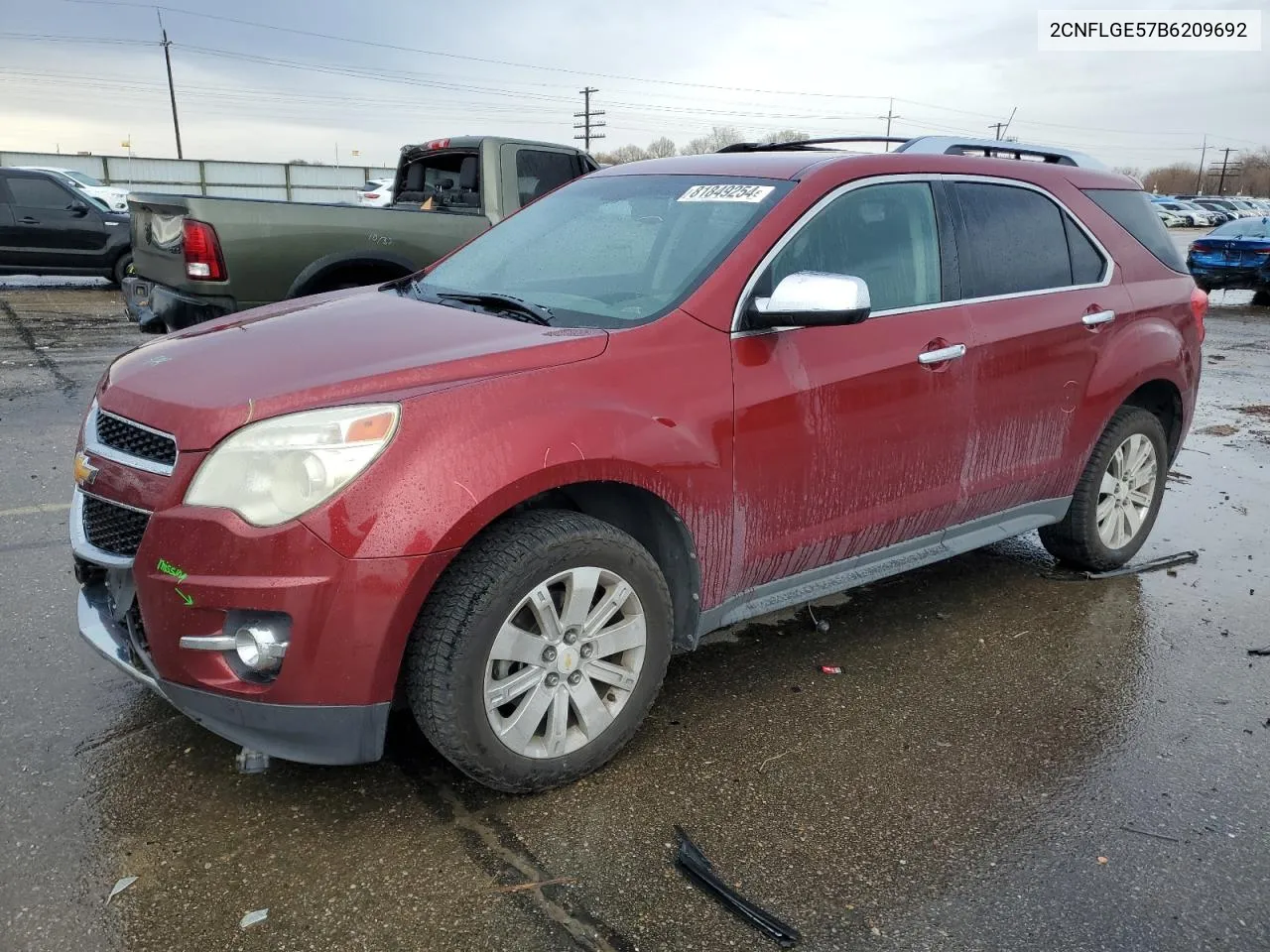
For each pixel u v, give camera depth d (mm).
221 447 2395
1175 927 2375
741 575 3168
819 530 3318
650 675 2932
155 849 2537
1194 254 17531
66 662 3469
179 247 6426
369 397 2463
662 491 2822
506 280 3584
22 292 14742
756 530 3129
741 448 3004
